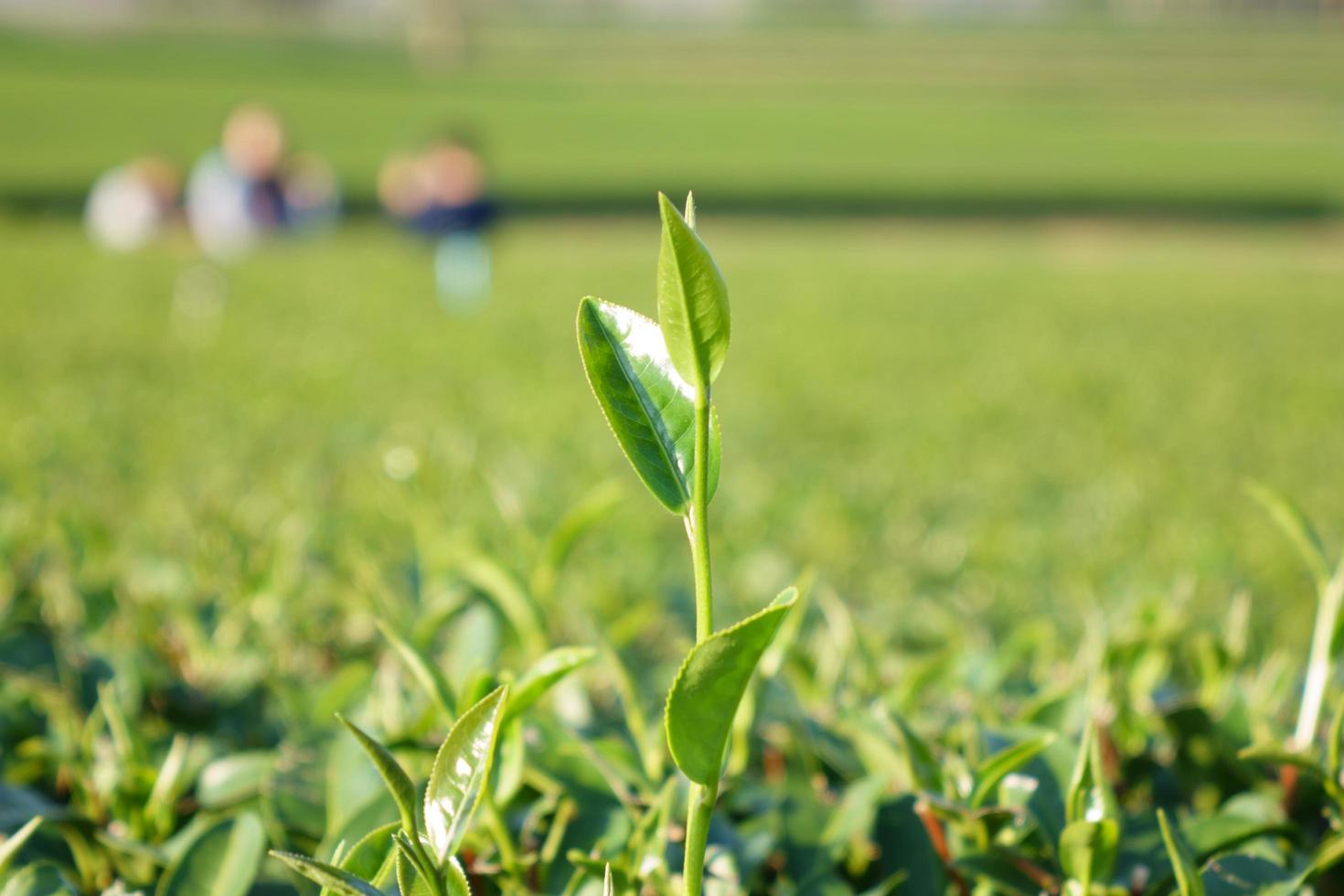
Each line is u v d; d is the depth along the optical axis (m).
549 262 17.14
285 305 12.73
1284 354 11.78
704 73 64.81
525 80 56.66
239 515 4.01
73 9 81.69
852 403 8.95
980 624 2.96
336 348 10.48
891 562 4.41
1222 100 53.44
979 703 1.78
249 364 9.64
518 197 24.16
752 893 1.39
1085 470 7.01
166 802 1.47
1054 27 92.25
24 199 20.55
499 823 1.28
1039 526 5.19
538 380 9.35
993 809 1.27
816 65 70.31
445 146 14.20
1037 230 22.22
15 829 1.39
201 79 48.22
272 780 1.47
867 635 2.16
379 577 2.46
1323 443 8.02
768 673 1.61
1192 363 11.20
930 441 7.75
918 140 36.56
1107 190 26.62
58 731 1.71
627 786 1.46
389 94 45.66
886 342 11.81
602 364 1.00
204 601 2.42
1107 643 1.85
